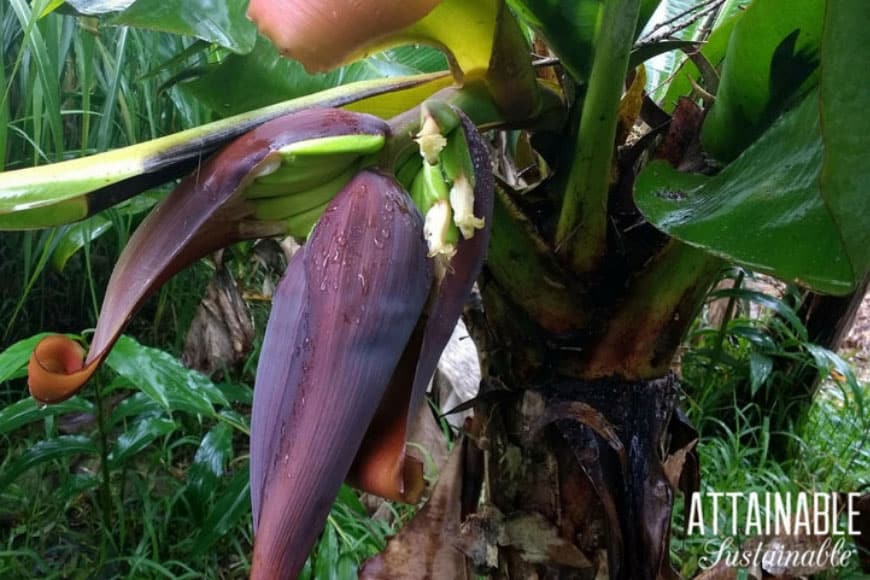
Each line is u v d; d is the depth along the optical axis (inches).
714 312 159.5
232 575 93.6
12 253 129.9
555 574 50.8
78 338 69.2
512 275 46.6
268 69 55.6
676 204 39.2
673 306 46.9
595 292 47.1
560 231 46.3
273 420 32.9
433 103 33.4
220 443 90.0
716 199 38.2
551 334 48.1
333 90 41.8
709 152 47.7
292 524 31.7
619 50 40.7
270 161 34.1
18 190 34.9
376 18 31.1
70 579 88.5
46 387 36.6
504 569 51.9
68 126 134.0
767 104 44.7
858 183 27.7
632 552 47.9
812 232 33.4
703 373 146.6
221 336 117.8
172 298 136.0
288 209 37.5
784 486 118.9
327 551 77.7
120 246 106.9
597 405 48.1
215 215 37.4
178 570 92.4
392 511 102.7
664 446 51.4
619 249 47.1
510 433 50.6
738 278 128.0
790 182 35.8
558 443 49.2
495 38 39.1
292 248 119.0
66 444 85.1
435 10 38.3
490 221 34.7
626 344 47.6
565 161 46.4
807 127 37.3
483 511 52.7
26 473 106.0
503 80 40.9
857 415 150.9
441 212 33.0
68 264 133.5
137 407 86.5
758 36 42.7
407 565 53.2
